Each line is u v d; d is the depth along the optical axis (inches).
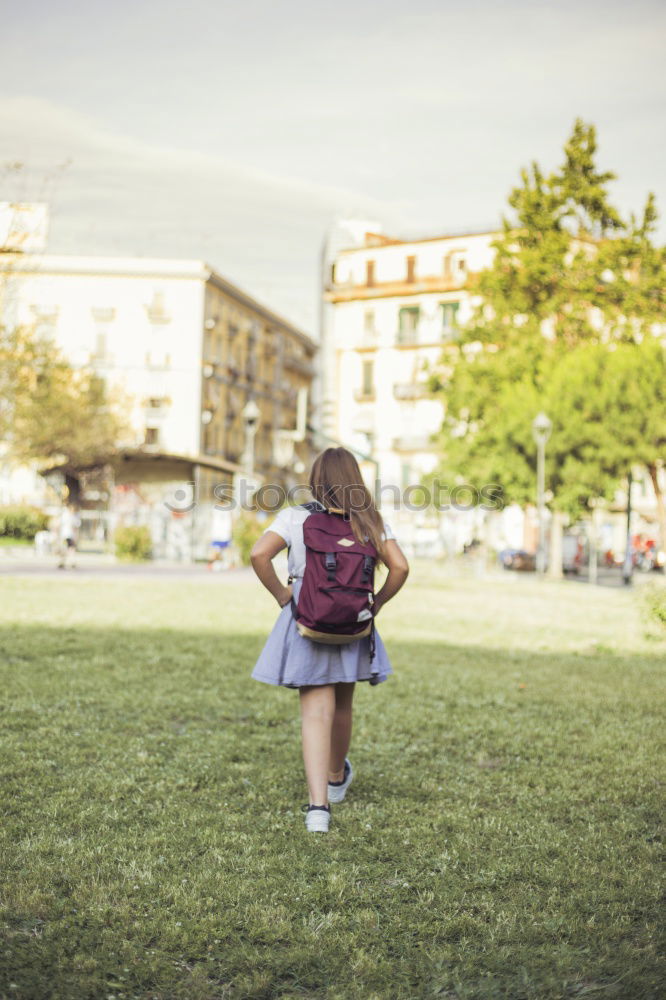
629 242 1453.0
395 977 124.0
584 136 1440.7
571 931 136.6
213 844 168.7
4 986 116.5
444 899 147.6
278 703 301.3
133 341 2632.9
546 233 1480.1
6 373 1299.2
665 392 1353.3
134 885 147.5
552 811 194.9
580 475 1387.8
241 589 868.6
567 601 911.0
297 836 174.6
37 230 1016.9
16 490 2422.5
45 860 157.5
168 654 399.2
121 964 123.7
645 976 122.9
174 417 2642.7
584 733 270.8
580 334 1535.4
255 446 3107.8
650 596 509.7
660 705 321.1
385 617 645.9
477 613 723.4
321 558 175.3
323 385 2780.5
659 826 185.9
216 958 127.2
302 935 132.9
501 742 253.8
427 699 316.5
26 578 913.5
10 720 257.4
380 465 2628.0
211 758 227.6
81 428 1670.8
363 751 241.3
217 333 2800.2
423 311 2586.1
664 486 2480.3
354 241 2753.4
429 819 186.2
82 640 435.2
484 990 119.7
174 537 1571.1
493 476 1529.3
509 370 1539.1
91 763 221.1
